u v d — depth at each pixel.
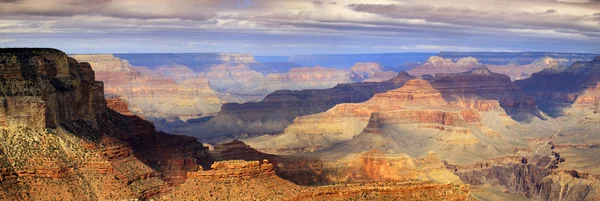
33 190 174.50
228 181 184.38
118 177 191.12
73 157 187.62
